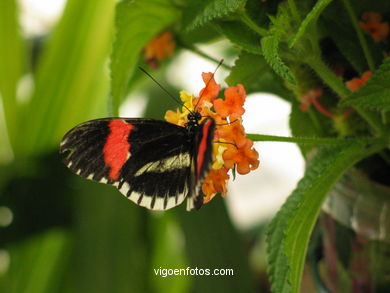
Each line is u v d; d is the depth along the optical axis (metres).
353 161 0.23
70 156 0.23
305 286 0.39
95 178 0.23
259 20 0.24
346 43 0.25
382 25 0.24
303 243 0.23
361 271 0.26
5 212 0.41
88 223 0.37
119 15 0.26
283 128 0.55
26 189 0.40
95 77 0.39
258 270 0.53
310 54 0.23
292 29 0.23
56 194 0.41
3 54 0.39
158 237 0.41
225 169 0.22
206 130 0.21
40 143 0.40
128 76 0.28
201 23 0.23
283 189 0.61
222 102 0.22
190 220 0.35
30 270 0.42
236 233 0.35
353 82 0.24
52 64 0.38
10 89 0.40
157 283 0.42
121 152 0.24
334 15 0.24
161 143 0.24
